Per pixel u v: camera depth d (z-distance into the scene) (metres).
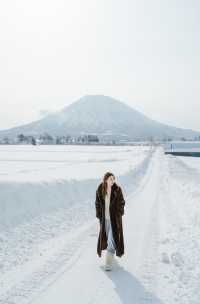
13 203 9.51
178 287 5.15
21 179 12.88
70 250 7.05
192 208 11.62
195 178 23.31
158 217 10.60
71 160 43.03
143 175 25.80
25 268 5.96
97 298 4.77
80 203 12.62
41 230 8.59
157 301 4.67
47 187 12.30
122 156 54.12
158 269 5.94
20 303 4.61
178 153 86.69
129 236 8.20
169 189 17.84
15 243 7.35
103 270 5.89
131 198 14.72
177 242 7.57
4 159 46.91
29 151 87.00
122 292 4.98
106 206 6.19
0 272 5.77
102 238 6.12
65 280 5.43
